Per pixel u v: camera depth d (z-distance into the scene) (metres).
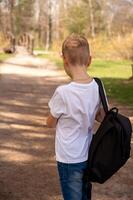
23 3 82.62
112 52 37.31
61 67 26.47
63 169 3.48
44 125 9.91
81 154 3.46
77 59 3.43
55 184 6.01
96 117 3.58
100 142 3.38
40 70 24.84
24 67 26.34
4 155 7.38
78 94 3.41
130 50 36.72
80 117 3.43
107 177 3.41
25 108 12.25
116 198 5.60
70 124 3.45
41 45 81.81
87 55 3.46
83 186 3.51
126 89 16.72
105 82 19.11
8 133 9.05
